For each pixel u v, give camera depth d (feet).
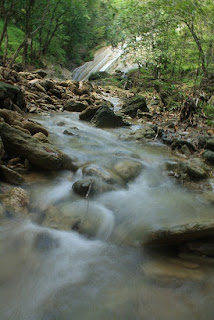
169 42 42.09
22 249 9.03
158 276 8.27
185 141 19.61
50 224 10.30
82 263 8.75
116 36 45.88
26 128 17.69
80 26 103.60
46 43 86.33
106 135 22.61
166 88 36.96
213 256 9.14
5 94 22.98
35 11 63.26
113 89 66.39
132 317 6.81
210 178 15.07
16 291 7.49
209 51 39.40
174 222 10.46
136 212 11.41
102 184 12.93
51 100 33.06
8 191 11.35
